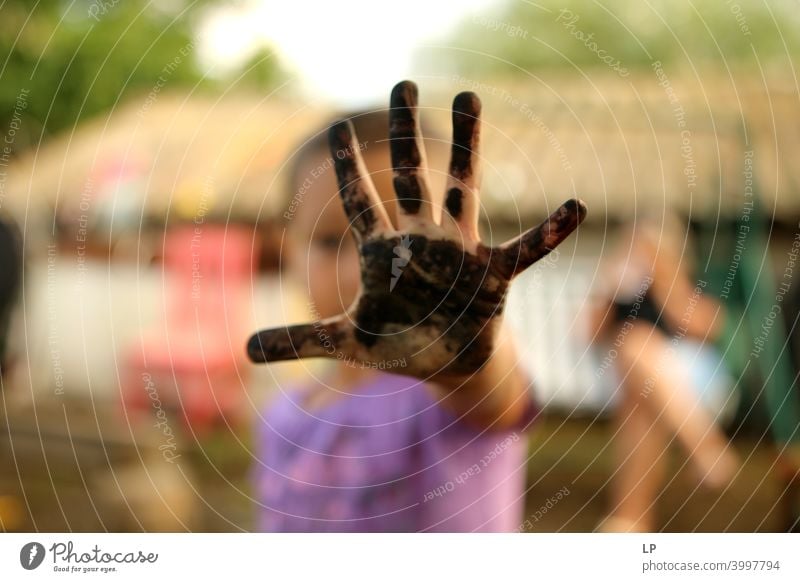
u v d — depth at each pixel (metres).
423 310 0.46
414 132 0.46
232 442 1.07
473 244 0.46
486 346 0.46
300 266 0.60
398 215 0.46
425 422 0.55
